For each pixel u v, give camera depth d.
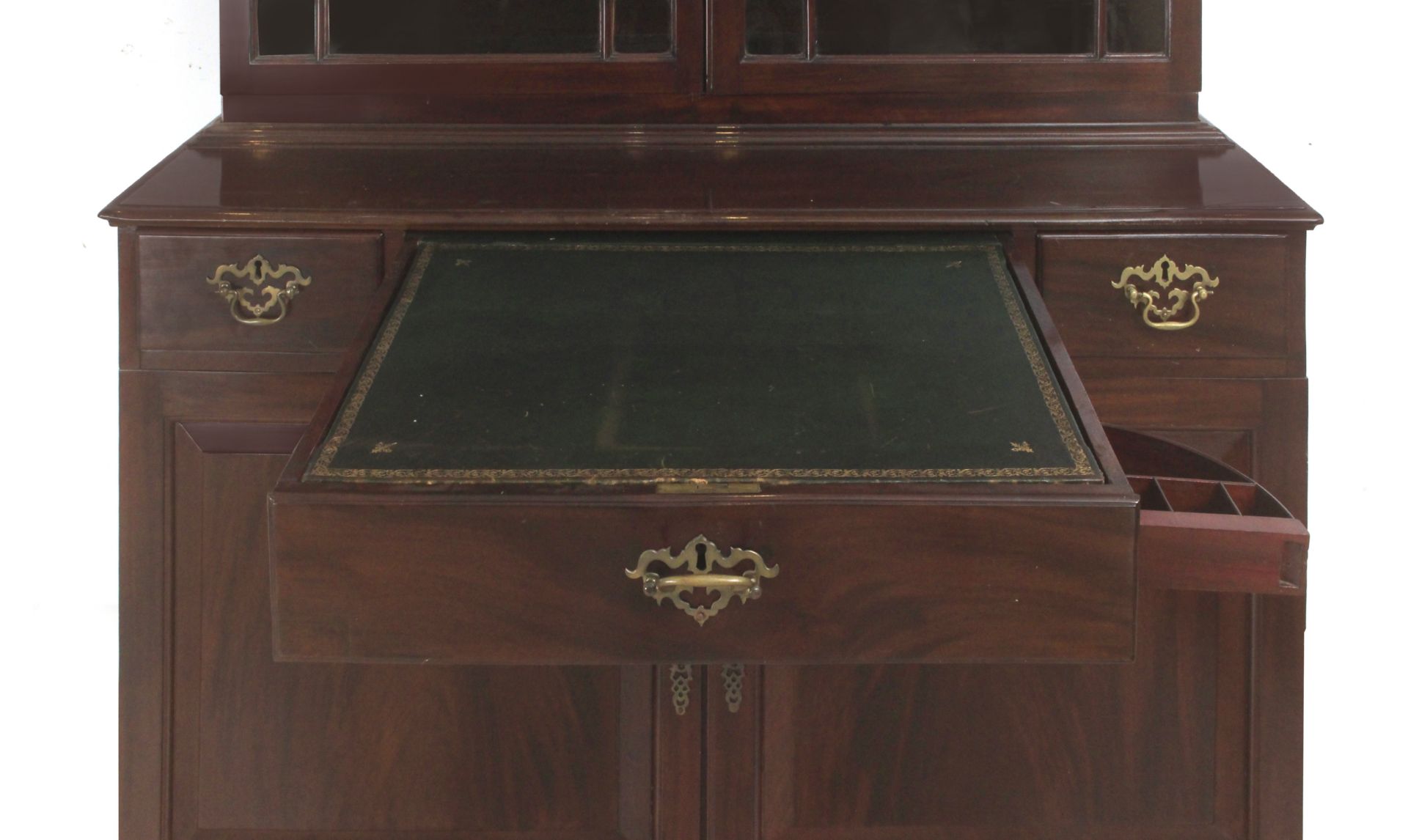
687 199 1.90
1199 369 1.89
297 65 2.12
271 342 1.90
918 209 1.86
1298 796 1.96
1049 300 1.87
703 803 1.98
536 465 1.39
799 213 1.84
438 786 2.00
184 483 1.93
